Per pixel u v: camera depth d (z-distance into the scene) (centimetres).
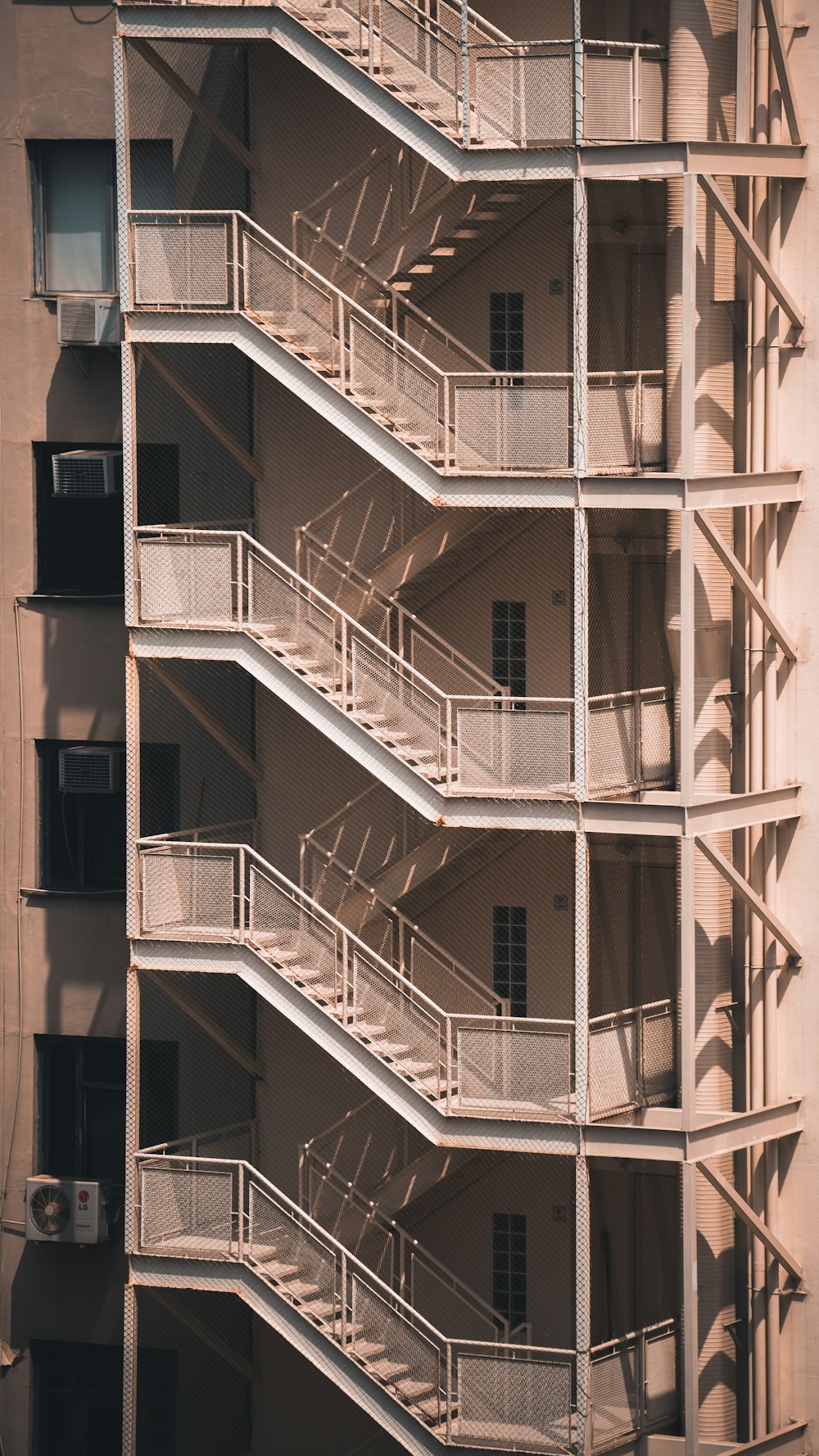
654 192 3244
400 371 3117
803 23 3147
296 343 3123
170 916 3188
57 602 3531
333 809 3378
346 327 3222
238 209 3375
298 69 3312
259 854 3391
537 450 3069
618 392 3095
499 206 3256
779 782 3225
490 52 3155
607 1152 3078
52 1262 3603
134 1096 3216
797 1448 3272
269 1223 3231
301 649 3156
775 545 3203
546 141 3020
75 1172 3591
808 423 3189
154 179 3469
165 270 3108
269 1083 3438
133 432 3141
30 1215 3544
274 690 3111
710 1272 3272
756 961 3241
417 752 3133
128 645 3419
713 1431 3275
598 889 3350
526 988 3372
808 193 3155
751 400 3194
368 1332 3184
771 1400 3269
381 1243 3378
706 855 3083
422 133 3038
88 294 3525
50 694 3544
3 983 3578
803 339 3181
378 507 3322
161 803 3500
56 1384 3628
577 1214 3094
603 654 3316
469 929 3381
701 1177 3269
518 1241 3397
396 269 3238
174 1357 3559
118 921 3541
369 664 3148
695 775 3209
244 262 3117
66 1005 3559
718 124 3166
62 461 3466
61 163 3525
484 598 3344
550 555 3319
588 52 3203
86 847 3572
